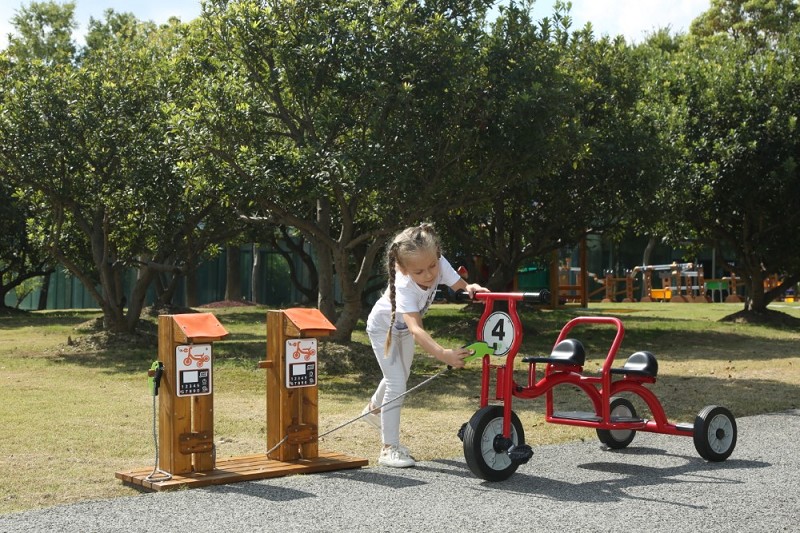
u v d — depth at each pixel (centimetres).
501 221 1894
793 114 2022
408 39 1145
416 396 1019
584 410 900
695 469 598
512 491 526
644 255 3941
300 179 1149
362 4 1185
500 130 1184
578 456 646
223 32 1224
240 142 1185
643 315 2466
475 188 1260
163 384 559
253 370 1206
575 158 1329
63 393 1014
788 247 2167
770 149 2014
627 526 447
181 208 1504
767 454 655
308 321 598
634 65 1775
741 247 2259
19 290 3459
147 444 709
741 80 2072
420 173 1191
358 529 438
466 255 2367
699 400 964
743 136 2006
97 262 1600
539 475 576
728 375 1217
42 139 1416
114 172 1525
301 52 1152
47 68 1493
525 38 1200
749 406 922
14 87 1447
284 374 595
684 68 2139
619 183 1683
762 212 2138
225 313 2544
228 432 775
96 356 1419
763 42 3100
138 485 548
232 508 482
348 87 1153
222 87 1171
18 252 2769
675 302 3491
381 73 1152
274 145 1237
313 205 1409
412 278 574
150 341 1581
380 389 629
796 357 1483
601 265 4062
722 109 2064
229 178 1155
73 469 610
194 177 1221
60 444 706
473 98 1187
